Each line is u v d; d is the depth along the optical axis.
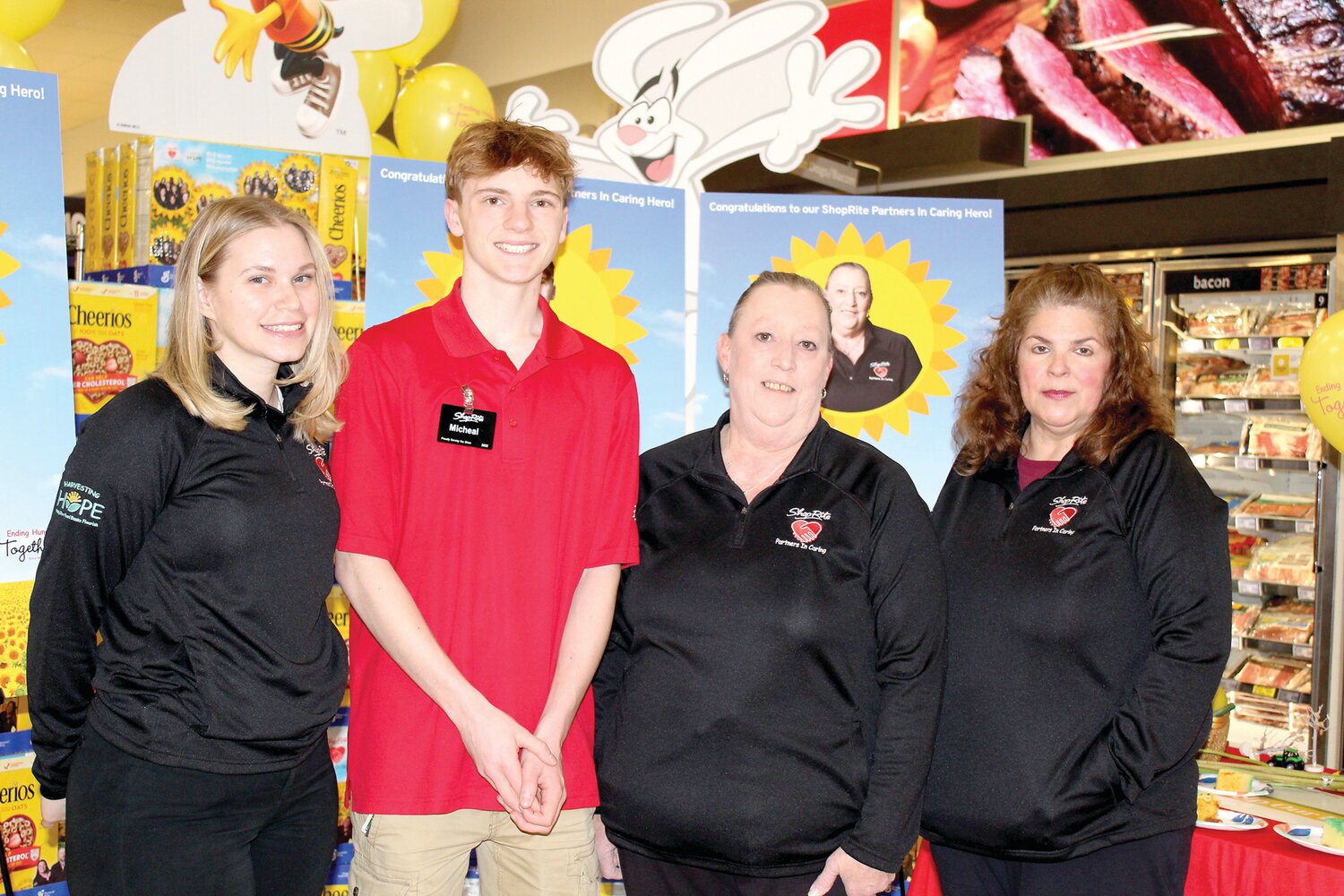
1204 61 4.47
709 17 3.20
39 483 2.24
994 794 1.81
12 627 2.22
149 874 1.57
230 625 1.61
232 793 1.62
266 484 1.65
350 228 2.92
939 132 4.82
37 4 2.87
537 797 1.76
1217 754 2.78
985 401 2.04
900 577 1.82
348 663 1.82
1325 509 4.20
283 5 2.86
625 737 1.87
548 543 1.87
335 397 1.79
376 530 1.78
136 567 1.60
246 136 2.85
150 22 6.37
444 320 1.89
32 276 2.25
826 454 1.93
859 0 5.42
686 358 3.27
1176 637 1.76
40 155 2.27
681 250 2.84
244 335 1.62
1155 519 1.79
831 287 2.79
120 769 1.58
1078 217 4.53
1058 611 1.81
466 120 3.55
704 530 1.89
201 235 1.61
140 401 1.58
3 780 2.39
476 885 2.86
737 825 1.76
